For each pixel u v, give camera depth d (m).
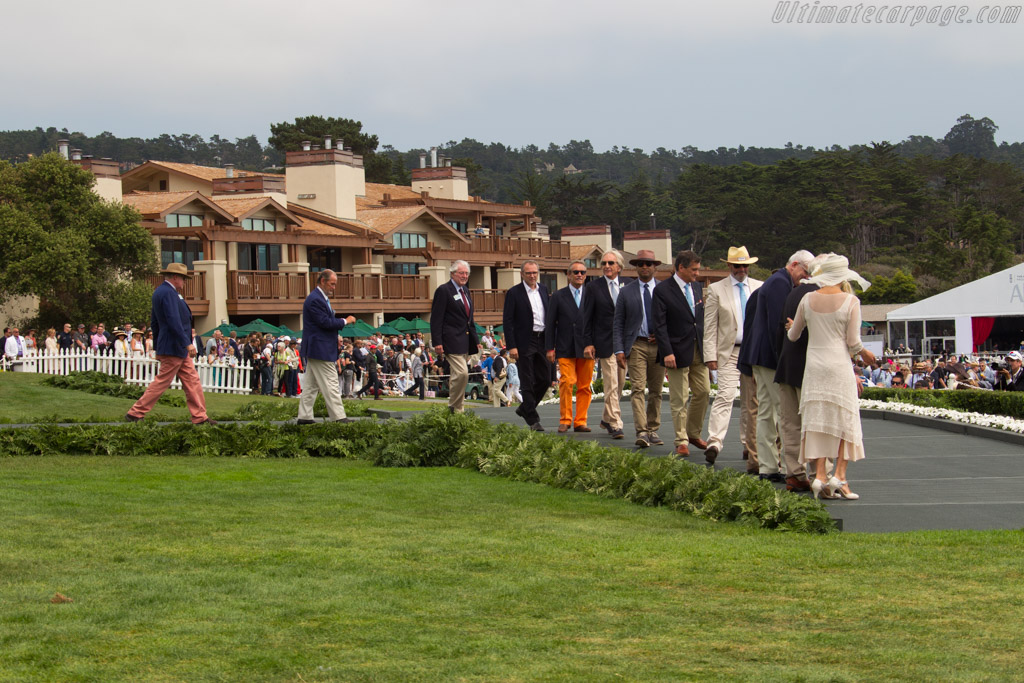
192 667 5.30
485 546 8.27
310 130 110.88
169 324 15.41
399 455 13.50
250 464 13.40
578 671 5.30
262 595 6.66
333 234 52.69
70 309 40.16
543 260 68.38
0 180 40.34
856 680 5.19
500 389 34.41
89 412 20.22
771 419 11.63
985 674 5.28
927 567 7.64
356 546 8.16
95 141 199.50
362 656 5.52
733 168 120.75
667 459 11.25
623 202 118.56
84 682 5.09
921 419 18.83
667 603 6.64
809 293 10.60
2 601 6.39
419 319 53.03
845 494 10.76
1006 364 27.55
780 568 7.61
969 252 94.62
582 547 8.30
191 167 58.16
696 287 13.59
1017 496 10.96
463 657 5.51
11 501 9.72
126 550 7.84
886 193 114.62
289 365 31.17
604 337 15.36
